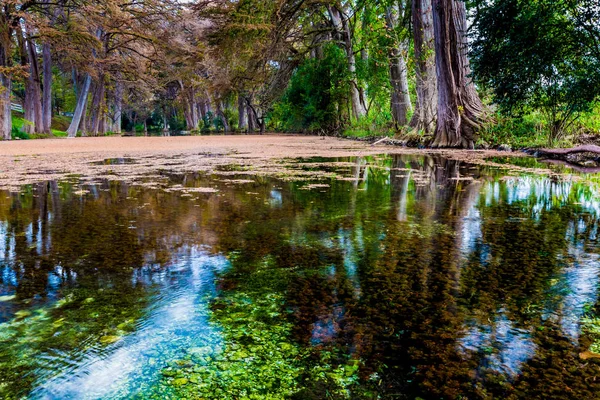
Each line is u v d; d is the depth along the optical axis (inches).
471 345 58.5
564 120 382.6
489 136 462.0
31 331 63.6
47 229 128.1
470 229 126.3
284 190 199.2
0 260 98.5
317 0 799.1
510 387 48.9
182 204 166.9
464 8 474.3
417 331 62.7
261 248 107.3
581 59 331.9
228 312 70.0
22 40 957.2
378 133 784.3
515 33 323.0
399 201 171.6
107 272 90.3
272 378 51.0
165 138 942.4
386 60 811.4
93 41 954.1
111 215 147.6
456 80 475.8
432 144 488.7
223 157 392.8
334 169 286.5
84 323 66.2
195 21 1072.2
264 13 690.8
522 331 62.4
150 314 69.4
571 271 88.5
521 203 166.9
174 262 96.6
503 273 87.6
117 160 367.6
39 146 603.2
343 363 54.3
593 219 139.3
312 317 67.7
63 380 51.0
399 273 88.0
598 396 47.1
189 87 1763.0
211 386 49.5
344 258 98.7
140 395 47.9
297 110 1117.7
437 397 47.2
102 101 1416.1
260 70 923.4
